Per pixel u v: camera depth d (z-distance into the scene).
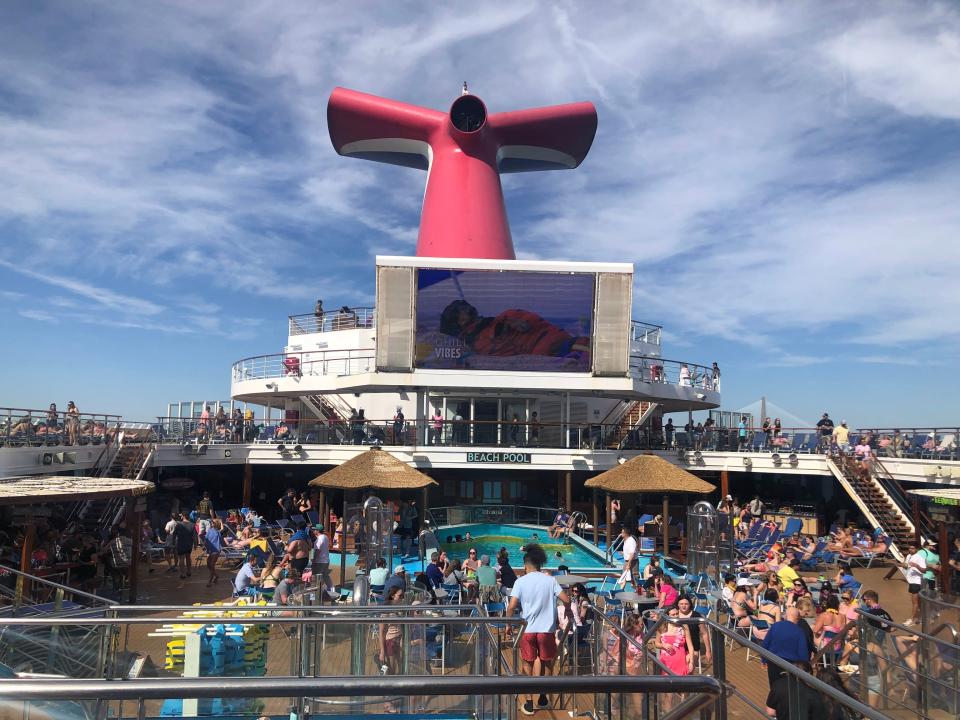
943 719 7.61
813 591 16.52
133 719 6.06
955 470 23.77
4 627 7.15
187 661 7.48
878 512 25.50
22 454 18.69
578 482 32.34
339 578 20.09
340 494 31.20
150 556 20.48
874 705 8.62
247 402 39.84
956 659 7.52
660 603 13.65
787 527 25.50
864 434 28.66
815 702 4.78
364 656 7.56
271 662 7.51
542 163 33.06
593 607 9.43
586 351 28.22
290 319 36.69
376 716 6.35
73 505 21.02
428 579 14.52
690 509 18.03
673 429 30.59
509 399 31.23
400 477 20.47
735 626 12.78
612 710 7.04
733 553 17.83
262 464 28.39
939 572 16.78
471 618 6.80
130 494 14.49
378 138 31.36
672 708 5.23
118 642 7.45
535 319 27.92
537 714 8.76
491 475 31.42
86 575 16.20
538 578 8.70
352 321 35.66
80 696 3.12
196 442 27.33
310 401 35.06
